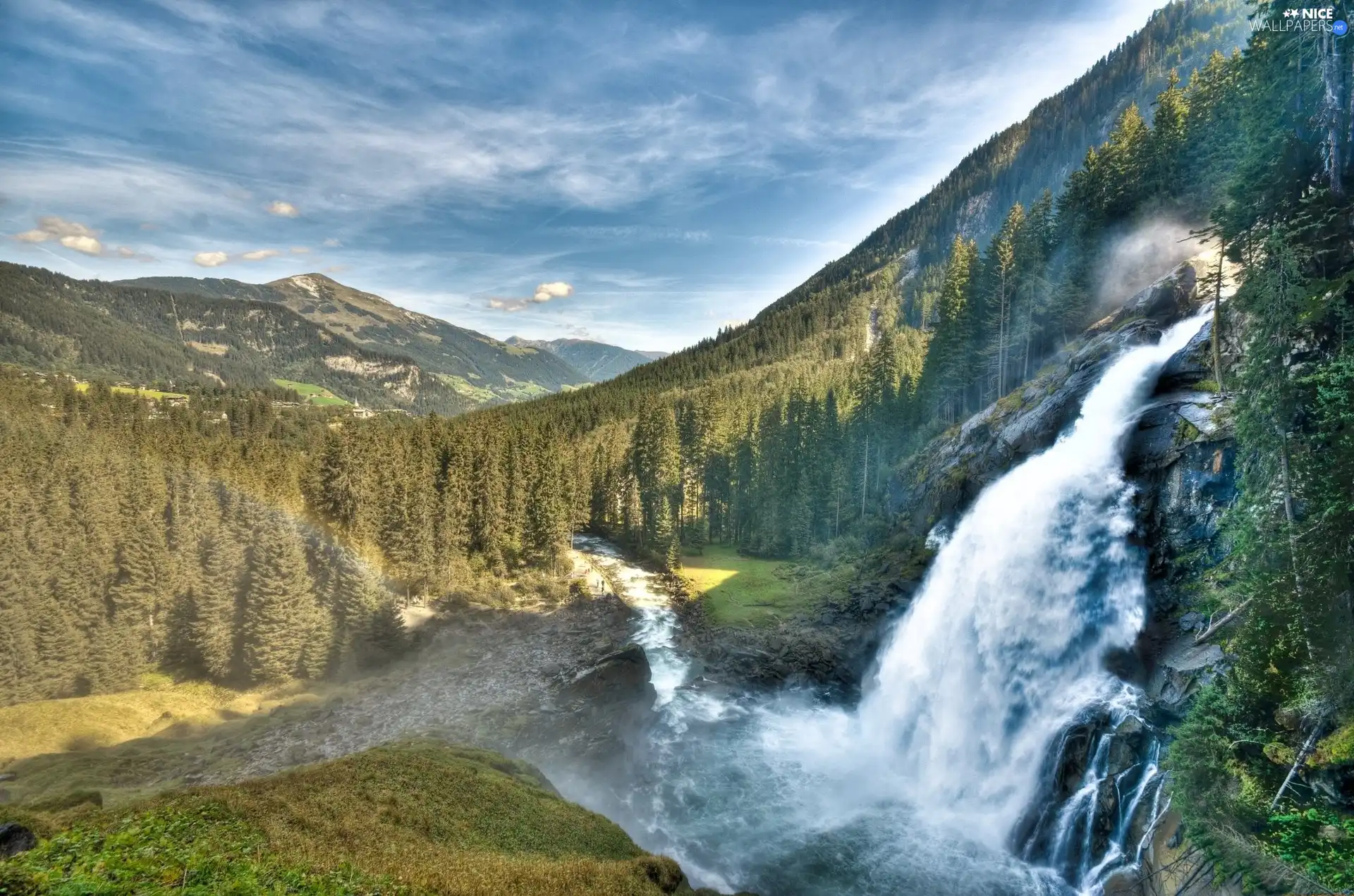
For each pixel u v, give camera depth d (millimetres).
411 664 56656
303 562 57000
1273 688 16391
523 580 73562
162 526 65312
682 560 83562
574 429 153750
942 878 26828
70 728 46219
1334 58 22375
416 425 106750
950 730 36625
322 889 14742
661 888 20172
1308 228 21781
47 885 13477
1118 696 27594
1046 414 46750
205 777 38438
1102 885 22891
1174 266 54688
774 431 94312
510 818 24328
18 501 57219
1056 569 35688
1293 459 17297
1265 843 13617
